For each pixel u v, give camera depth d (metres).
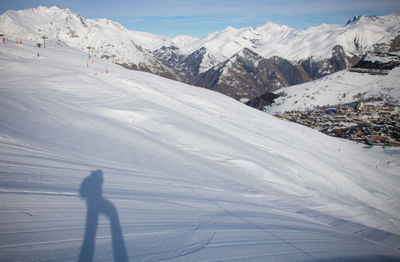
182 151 13.94
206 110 28.45
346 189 19.48
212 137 17.88
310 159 23.25
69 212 4.68
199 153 14.50
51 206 4.77
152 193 6.85
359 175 26.44
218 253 3.97
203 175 10.66
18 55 30.06
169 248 3.89
